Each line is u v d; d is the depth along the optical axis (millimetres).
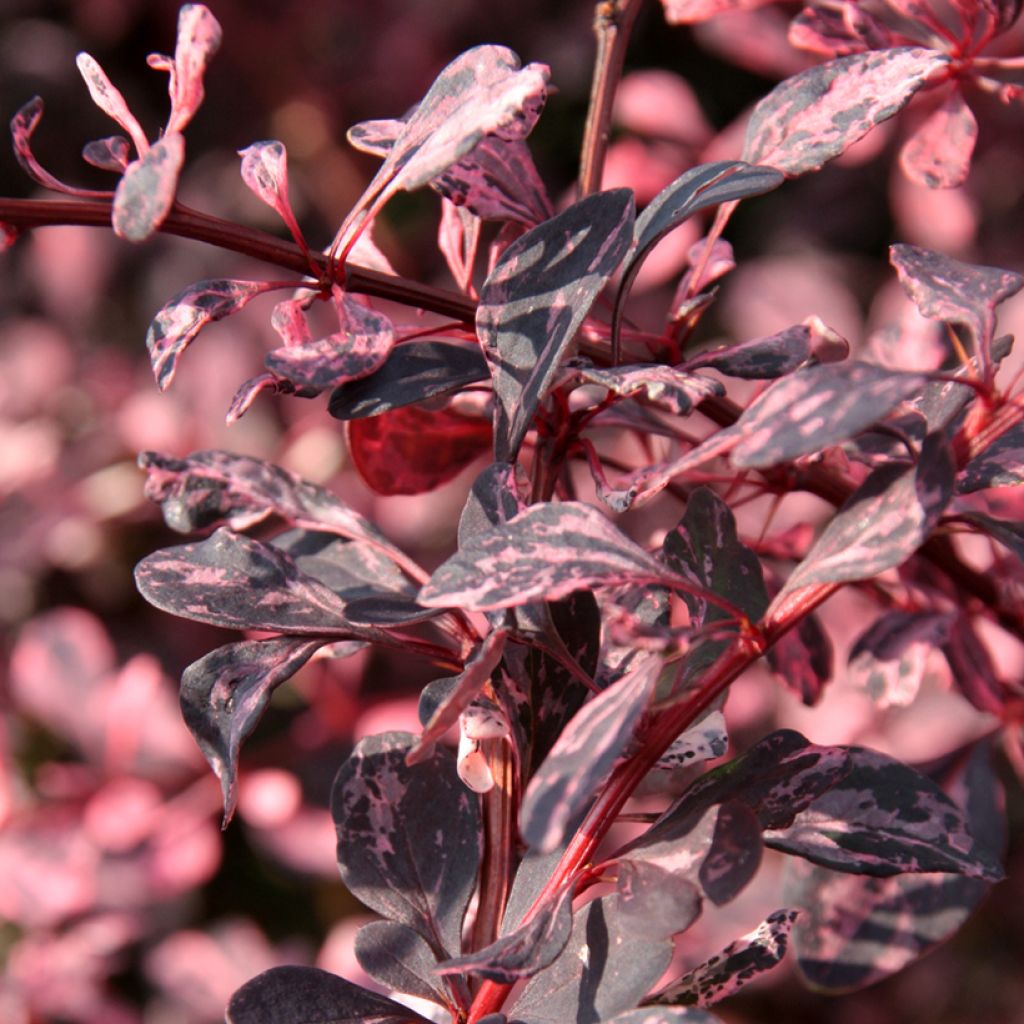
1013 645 431
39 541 591
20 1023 500
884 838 332
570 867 315
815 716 474
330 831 506
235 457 340
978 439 318
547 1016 311
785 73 473
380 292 336
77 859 500
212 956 526
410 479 366
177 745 515
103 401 614
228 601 328
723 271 354
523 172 347
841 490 376
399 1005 320
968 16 360
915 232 504
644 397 349
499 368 323
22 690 529
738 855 303
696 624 327
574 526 309
